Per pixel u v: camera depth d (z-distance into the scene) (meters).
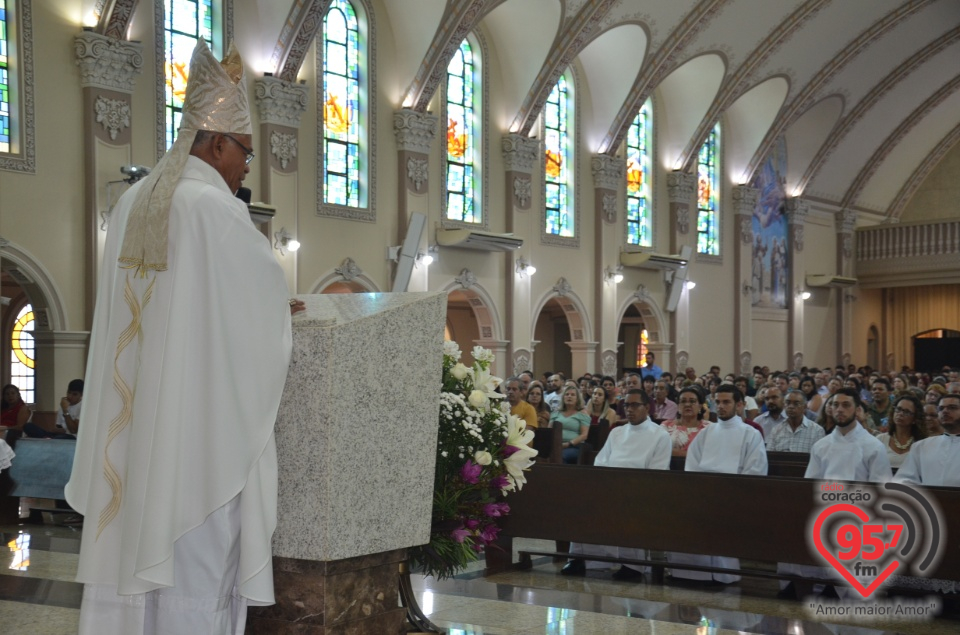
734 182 25.69
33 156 12.99
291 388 2.77
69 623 3.90
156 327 2.55
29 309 18.16
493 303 19.59
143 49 14.18
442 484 3.47
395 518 2.95
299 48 15.63
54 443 8.75
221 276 2.54
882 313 31.69
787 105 24.66
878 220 31.19
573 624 4.32
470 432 3.47
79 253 13.45
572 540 6.75
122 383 2.60
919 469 6.60
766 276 26.81
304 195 16.28
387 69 17.67
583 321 21.55
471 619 4.40
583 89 21.59
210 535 2.58
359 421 2.82
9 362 17.92
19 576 4.88
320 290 16.44
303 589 2.84
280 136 15.70
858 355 30.47
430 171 18.44
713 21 21.12
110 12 13.40
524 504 6.93
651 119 23.44
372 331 2.85
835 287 29.27
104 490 2.56
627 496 6.60
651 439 7.49
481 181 19.44
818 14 22.53
